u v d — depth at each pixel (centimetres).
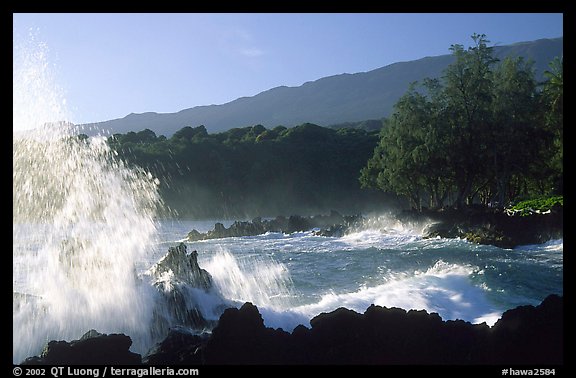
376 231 4369
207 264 2120
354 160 10962
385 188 5944
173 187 8688
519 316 919
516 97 5053
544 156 5275
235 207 9456
